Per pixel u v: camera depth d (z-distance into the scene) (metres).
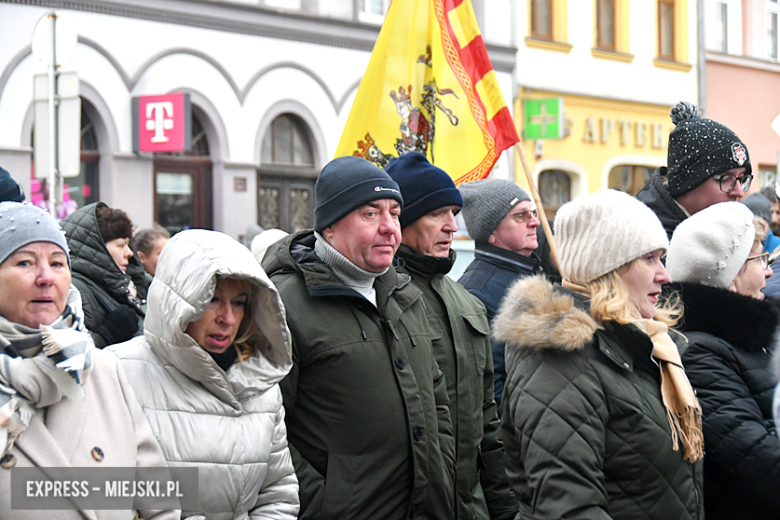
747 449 2.72
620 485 2.45
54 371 2.09
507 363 2.62
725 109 19.58
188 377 2.43
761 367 2.92
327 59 14.10
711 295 2.96
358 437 2.86
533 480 2.40
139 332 4.30
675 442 2.47
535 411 2.42
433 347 3.27
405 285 3.17
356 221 2.99
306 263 3.06
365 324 2.96
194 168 12.90
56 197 6.69
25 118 11.05
